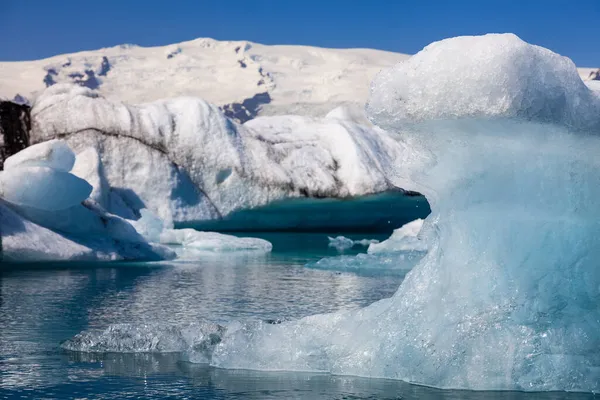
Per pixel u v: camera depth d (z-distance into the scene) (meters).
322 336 3.42
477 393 2.84
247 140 16.42
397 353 3.14
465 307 3.07
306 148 16.83
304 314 5.09
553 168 3.09
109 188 14.62
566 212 3.10
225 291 6.44
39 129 15.44
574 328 2.96
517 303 3.02
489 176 3.13
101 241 9.42
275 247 13.12
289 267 9.02
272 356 3.37
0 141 15.20
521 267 3.07
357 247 13.30
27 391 2.89
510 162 3.10
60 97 15.76
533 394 2.82
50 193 8.95
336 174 16.52
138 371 3.26
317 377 3.14
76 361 3.47
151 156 15.41
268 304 5.62
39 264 8.51
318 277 7.83
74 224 9.41
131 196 15.09
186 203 15.52
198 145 15.80
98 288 6.50
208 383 3.02
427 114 2.93
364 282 7.34
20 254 8.57
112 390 2.90
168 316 4.95
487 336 2.98
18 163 9.16
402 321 3.22
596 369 2.88
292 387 2.95
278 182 15.88
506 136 2.99
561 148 3.04
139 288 6.55
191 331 3.85
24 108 15.72
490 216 3.13
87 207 9.91
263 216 16.84
